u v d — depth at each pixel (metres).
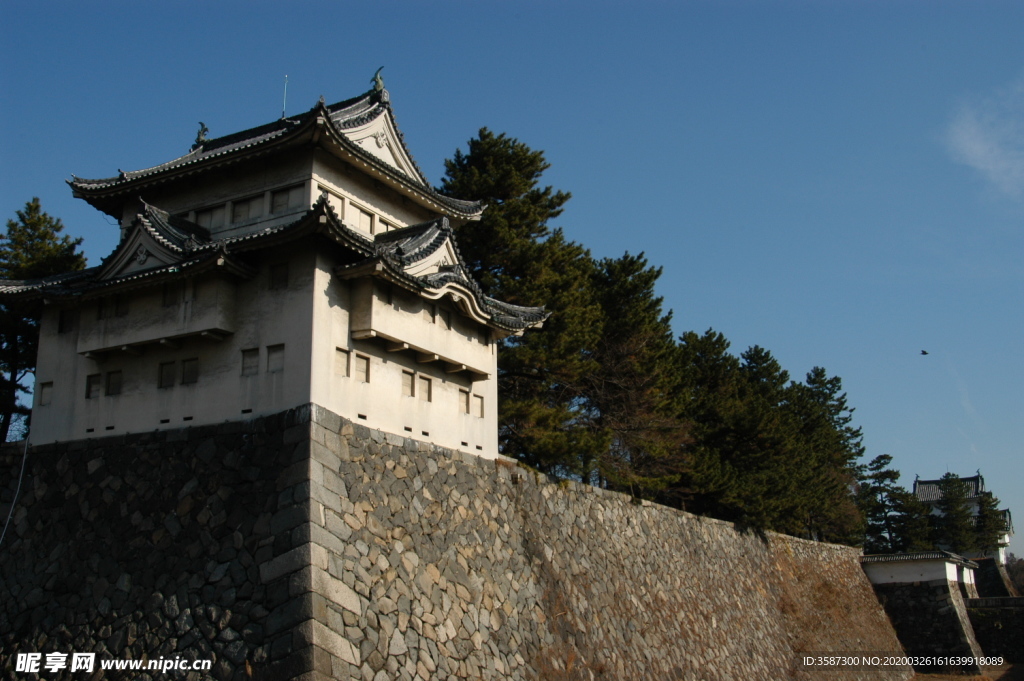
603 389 37.97
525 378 34.09
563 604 25.62
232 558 18.73
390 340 22.52
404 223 27.52
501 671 21.38
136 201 26.81
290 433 19.59
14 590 21.16
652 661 28.39
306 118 22.64
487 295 32.69
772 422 46.91
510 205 34.50
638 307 38.44
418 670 18.88
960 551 82.31
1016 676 51.91
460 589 21.72
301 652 16.56
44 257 32.81
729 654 34.38
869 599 55.28
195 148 29.64
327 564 18.02
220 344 21.91
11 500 23.08
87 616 19.67
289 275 21.41
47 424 23.91
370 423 21.98
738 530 42.88
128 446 21.97
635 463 38.50
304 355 20.39
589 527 29.70
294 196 23.89
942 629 54.41
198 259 21.31
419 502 21.97
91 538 21.00
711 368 49.12
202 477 20.36
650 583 31.61
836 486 61.25
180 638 18.19
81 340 23.56
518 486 26.83
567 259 35.34
